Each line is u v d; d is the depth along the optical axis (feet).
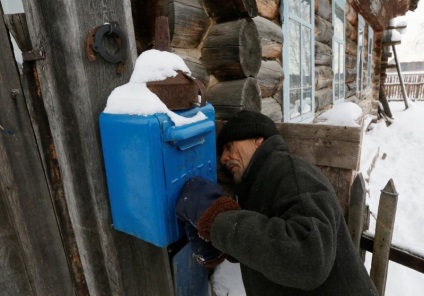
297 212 2.54
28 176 3.54
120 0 3.21
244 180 3.45
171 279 4.09
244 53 5.02
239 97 4.96
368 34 25.35
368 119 24.68
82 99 3.08
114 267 3.66
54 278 4.00
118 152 3.04
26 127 3.45
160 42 3.21
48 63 3.14
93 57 3.02
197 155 3.21
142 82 2.93
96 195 3.36
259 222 2.56
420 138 22.45
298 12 9.78
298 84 10.27
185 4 4.62
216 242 2.66
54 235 3.88
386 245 4.86
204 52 5.24
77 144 3.31
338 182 5.15
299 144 5.34
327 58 13.79
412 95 56.39
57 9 2.91
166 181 2.85
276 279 2.49
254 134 3.45
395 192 4.64
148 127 2.64
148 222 3.01
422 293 7.59
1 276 3.71
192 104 3.07
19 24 3.17
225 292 5.30
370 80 29.94
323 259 2.34
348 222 5.13
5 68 3.25
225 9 5.05
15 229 3.61
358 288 3.07
